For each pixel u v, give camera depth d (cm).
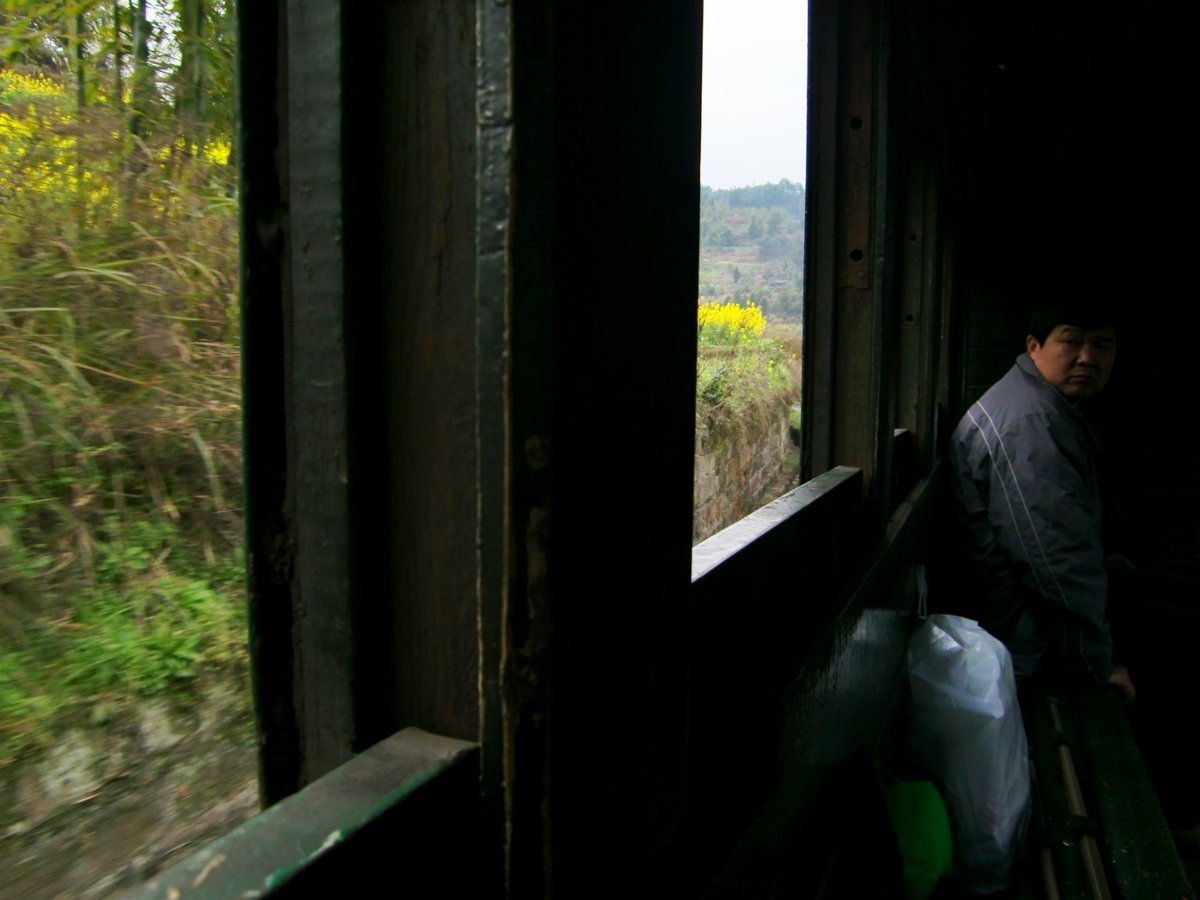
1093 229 436
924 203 311
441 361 49
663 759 64
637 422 57
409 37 47
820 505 154
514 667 45
